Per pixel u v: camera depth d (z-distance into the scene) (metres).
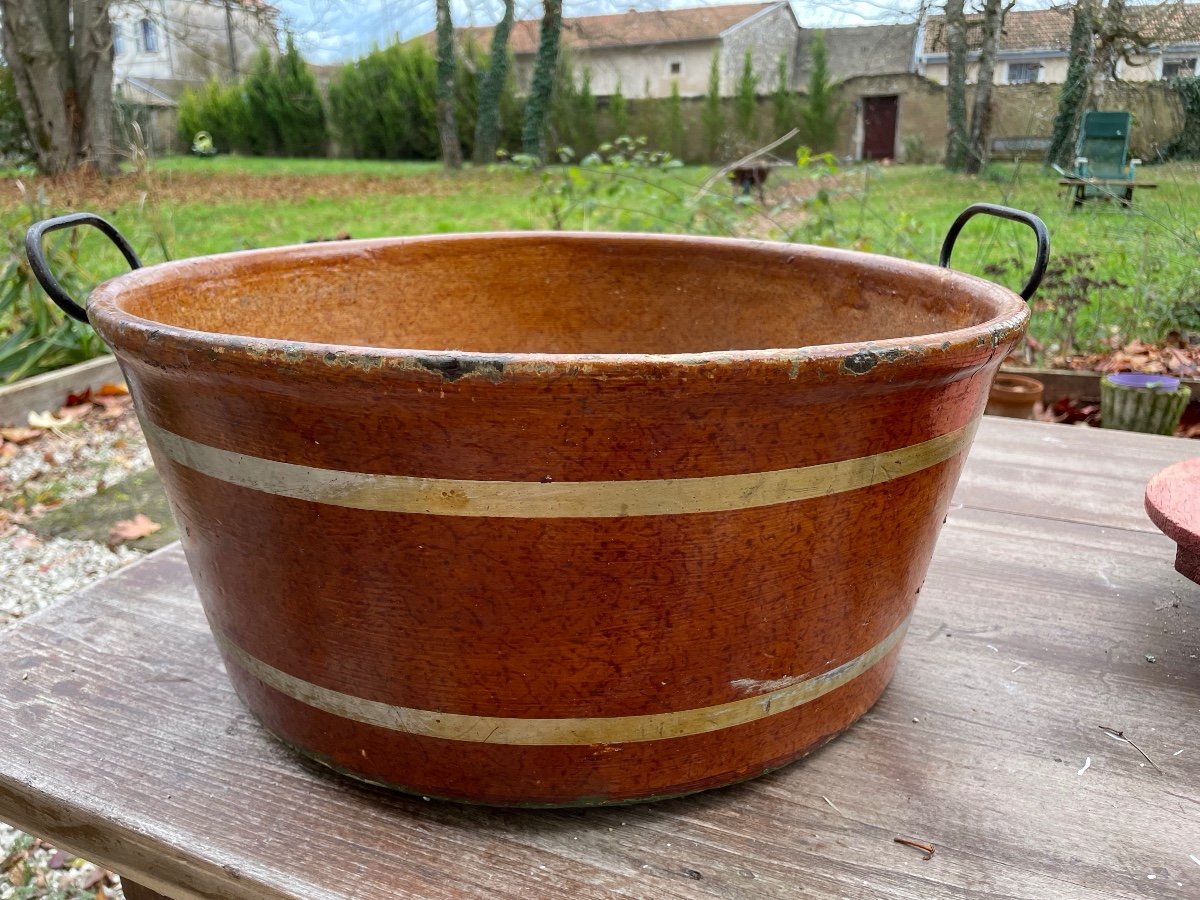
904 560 0.75
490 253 1.26
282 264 1.07
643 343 1.31
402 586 0.64
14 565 2.19
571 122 15.96
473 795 0.71
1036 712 0.89
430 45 18.69
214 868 0.68
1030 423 1.83
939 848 0.70
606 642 0.64
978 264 3.54
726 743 0.72
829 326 1.13
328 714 0.73
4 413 3.04
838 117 14.98
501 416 0.56
